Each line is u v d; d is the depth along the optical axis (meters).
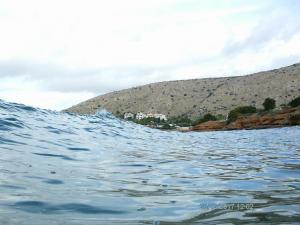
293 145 15.84
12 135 11.48
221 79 177.75
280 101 138.62
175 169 8.21
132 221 4.10
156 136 21.34
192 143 17.38
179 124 100.38
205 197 5.34
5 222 3.88
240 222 4.04
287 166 8.85
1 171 6.48
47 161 8.05
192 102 160.88
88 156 9.50
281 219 4.16
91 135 15.34
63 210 4.43
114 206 4.71
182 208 4.68
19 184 5.62
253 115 57.16
